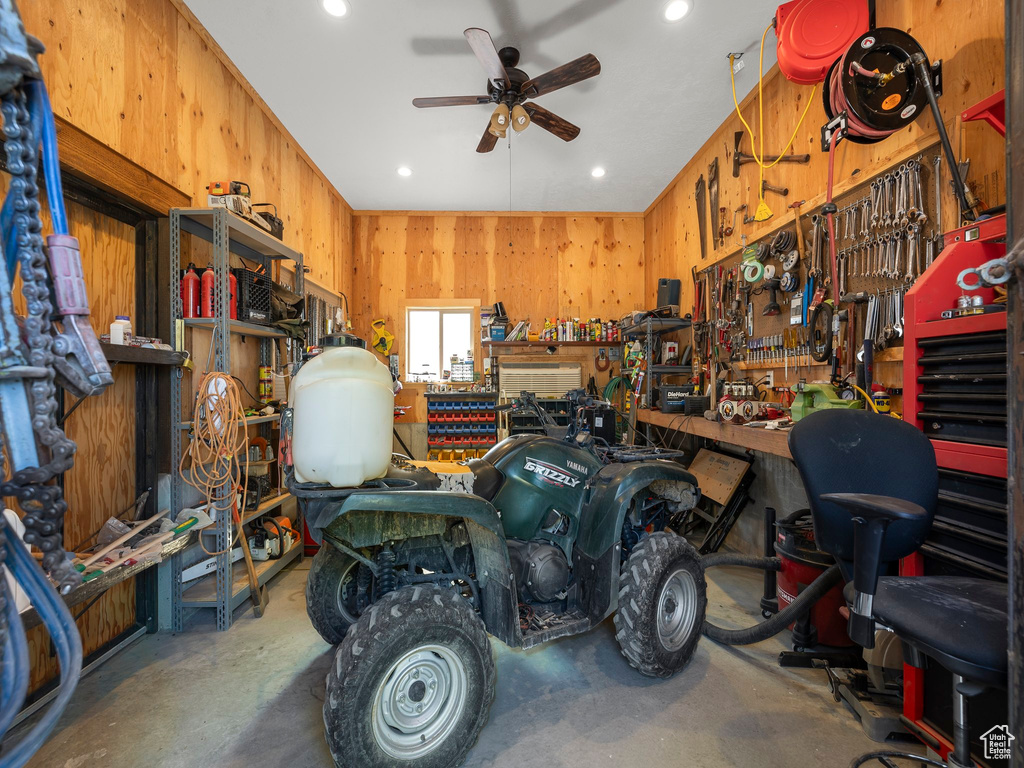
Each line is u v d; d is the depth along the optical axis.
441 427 4.98
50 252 0.62
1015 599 0.81
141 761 1.44
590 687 1.81
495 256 5.46
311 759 1.45
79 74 1.84
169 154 2.37
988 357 1.25
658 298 4.43
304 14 2.53
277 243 2.88
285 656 2.04
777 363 2.91
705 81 3.10
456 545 1.69
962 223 1.77
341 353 1.42
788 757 1.46
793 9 2.28
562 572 1.85
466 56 2.86
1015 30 0.83
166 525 2.14
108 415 2.11
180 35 2.46
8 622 0.56
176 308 2.33
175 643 2.15
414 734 1.36
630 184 4.73
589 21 2.59
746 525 3.42
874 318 2.16
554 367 5.19
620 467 1.95
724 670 1.92
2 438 0.60
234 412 2.31
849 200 2.39
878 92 1.97
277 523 2.91
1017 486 0.81
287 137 3.72
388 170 4.36
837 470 1.34
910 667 1.47
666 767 1.42
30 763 1.44
